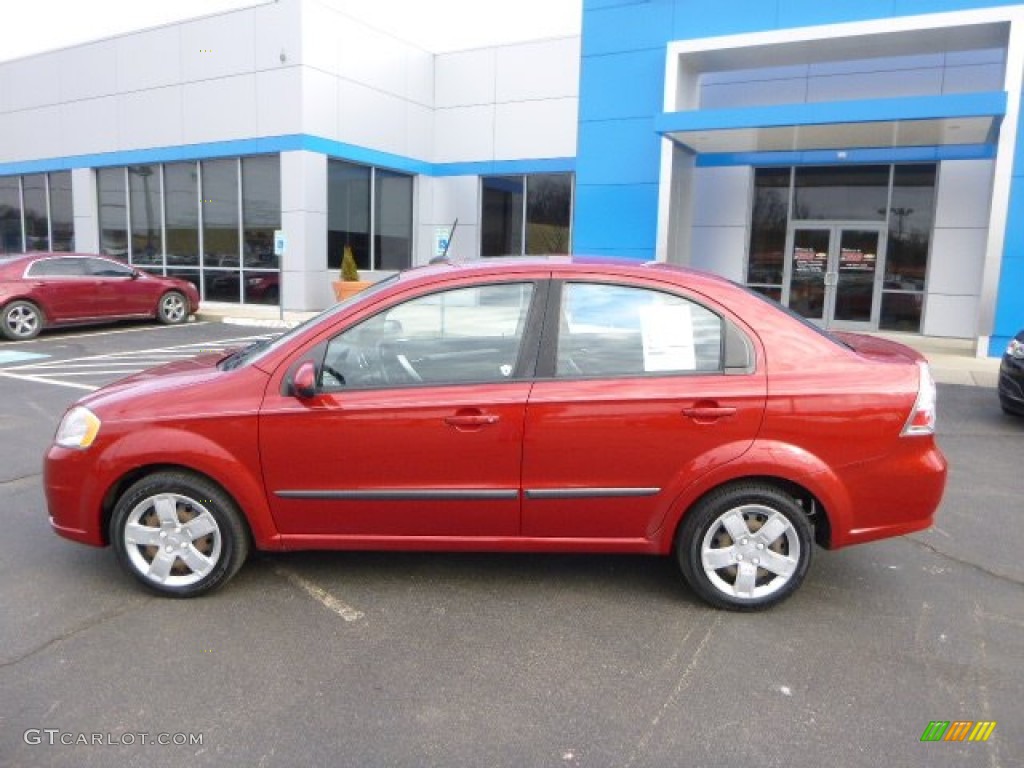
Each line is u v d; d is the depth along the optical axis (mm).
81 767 2578
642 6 13734
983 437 7328
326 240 17172
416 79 19172
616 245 14422
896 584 4027
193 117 17688
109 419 3705
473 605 3746
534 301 3674
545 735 2770
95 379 9539
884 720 2867
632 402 3531
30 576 4008
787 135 13055
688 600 3811
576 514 3637
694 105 14539
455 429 3568
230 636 3426
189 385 3732
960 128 12109
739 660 3270
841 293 15312
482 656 3285
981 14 11266
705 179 15969
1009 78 11117
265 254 17359
